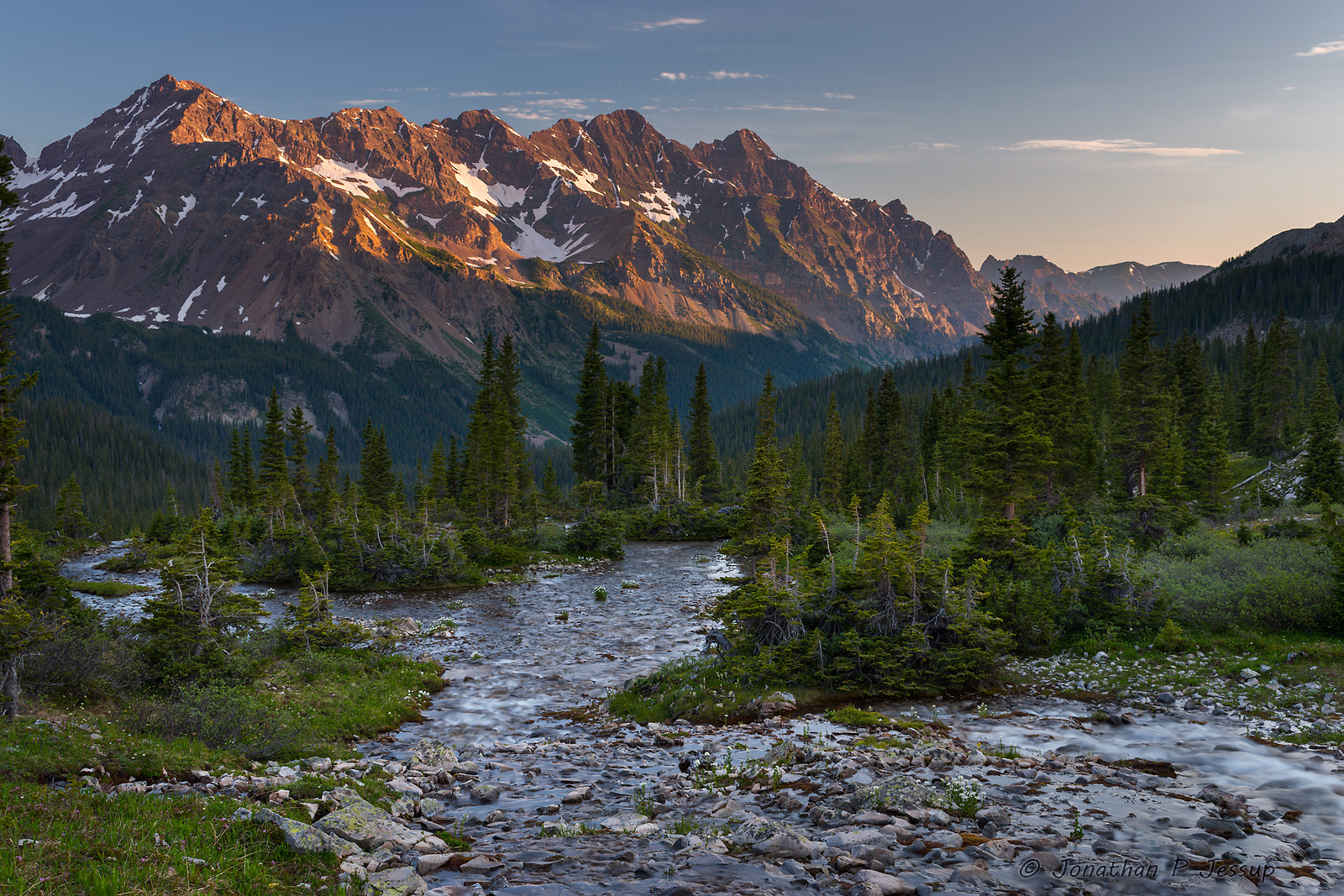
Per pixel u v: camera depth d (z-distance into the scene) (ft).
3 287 65.72
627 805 42.78
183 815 35.37
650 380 326.03
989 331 136.77
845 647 76.79
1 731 51.16
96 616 89.86
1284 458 252.42
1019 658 84.33
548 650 101.81
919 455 276.41
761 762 51.60
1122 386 187.83
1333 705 58.65
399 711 73.97
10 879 24.43
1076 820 36.42
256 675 80.33
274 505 203.92
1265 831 35.14
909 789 39.58
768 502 175.73
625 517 248.32
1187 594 88.53
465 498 249.75
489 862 31.12
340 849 31.14
